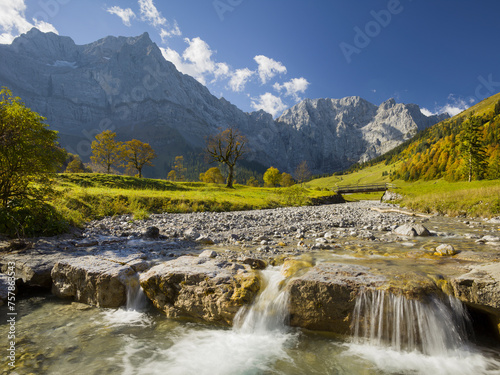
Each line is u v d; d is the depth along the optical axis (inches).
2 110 329.4
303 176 5506.9
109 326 191.9
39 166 356.5
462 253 276.5
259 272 233.3
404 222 591.8
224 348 167.2
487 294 161.5
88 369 143.9
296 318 189.8
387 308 170.6
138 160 2837.1
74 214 462.0
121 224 509.4
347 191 3420.3
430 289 176.1
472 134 3073.3
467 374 142.4
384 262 243.6
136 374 141.2
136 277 233.3
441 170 5118.1
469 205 757.3
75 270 233.3
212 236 415.2
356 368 147.5
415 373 143.3
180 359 155.3
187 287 205.8
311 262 247.0
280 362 153.5
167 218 633.6
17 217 338.0
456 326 171.0
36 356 153.7
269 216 727.7
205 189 1950.1
